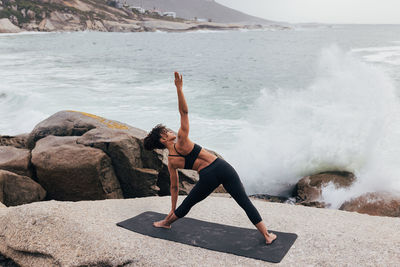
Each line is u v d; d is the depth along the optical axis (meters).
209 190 4.09
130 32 181.12
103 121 9.12
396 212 7.36
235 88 22.14
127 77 25.89
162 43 84.62
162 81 24.16
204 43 87.56
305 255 3.82
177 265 3.74
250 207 4.05
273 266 3.65
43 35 114.44
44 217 4.64
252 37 133.50
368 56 38.72
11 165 7.58
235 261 3.77
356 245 3.93
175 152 4.16
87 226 4.50
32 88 20.08
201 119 14.77
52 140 8.22
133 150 7.90
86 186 7.45
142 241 4.21
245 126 13.40
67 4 177.38
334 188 8.63
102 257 3.95
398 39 92.19
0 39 83.31
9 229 4.59
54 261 4.09
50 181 7.51
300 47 69.25
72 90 19.94
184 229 4.53
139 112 15.52
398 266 3.48
